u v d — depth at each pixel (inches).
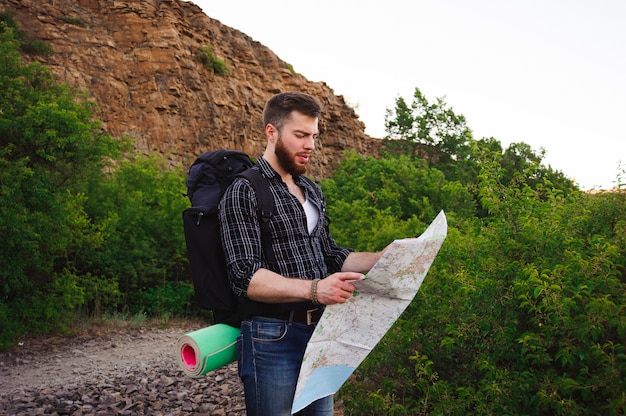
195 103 1214.3
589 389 115.0
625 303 118.1
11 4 1062.4
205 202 91.4
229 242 85.7
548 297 118.0
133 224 579.8
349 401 163.0
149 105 1138.0
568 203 161.6
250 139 1346.0
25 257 410.9
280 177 92.2
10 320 400.2
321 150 1674.5
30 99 455.8
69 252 494.9
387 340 163.3
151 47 1181.7
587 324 113.7
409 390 154.7
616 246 124.5
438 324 159.9
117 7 1199.6
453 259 166.1
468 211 581.9
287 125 89.8
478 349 140.2
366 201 719.7
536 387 123.4
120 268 553.0
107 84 1096.8
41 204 420.8
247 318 89.2
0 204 387.2
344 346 83.3
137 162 669.9
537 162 162.9
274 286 82.0
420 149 1363.2
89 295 501.7
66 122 438.9
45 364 347.6
